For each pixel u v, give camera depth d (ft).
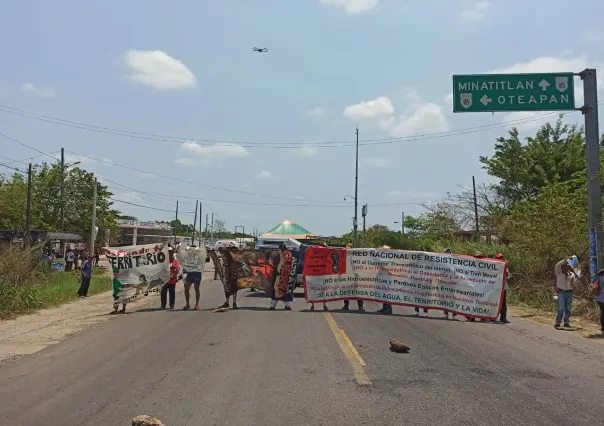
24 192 140.97
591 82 57.26
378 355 31.96
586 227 65.31
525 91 57.67
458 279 52.65
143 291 54.85
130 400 22.54
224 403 22.06
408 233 211.41
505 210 108.17
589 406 22.35
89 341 37.22
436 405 21.99
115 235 214.90
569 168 103.86
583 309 55.36
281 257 55.26
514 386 25.44
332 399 22.67
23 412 20.95
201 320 46.80
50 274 81.61
